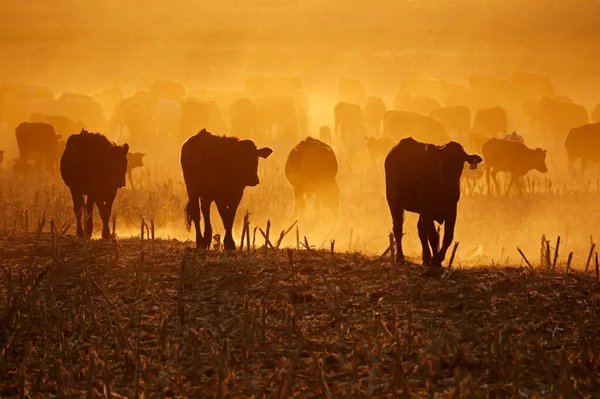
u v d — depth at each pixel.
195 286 39.59
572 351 30.58
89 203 55.38
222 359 28.03
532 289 37.59
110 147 54.88
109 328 33.66
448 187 44.69
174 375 29.84
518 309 35.09
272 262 42.84
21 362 30.95
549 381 27.33
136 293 38.56
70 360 29.67
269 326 33.84
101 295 38.41
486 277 39.78
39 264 43.34
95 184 54.56
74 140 55.16
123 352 31.28
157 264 43.19
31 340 33.31
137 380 28.03
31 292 36.28
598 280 38.78
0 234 51.50
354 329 33.31
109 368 30.42
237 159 50.75
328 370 29.75
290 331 32.88
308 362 30.39
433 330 33.06
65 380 29.44
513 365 28.77
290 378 27.08
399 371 27.89
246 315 31.94
